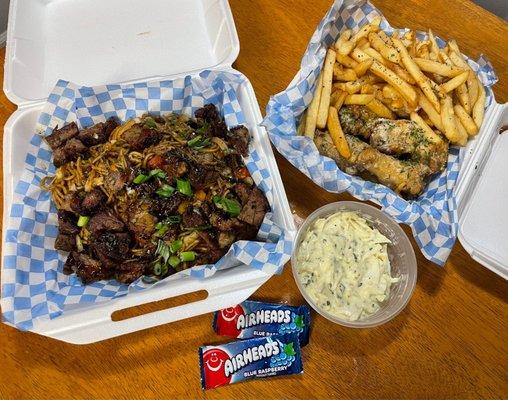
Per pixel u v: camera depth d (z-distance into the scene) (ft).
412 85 1.32
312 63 1.30
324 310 1.18
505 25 1.52
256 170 1.25
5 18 1.75
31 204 1.22
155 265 1.23
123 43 1.51
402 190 1.28
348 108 1.36
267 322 1.23
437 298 1.29
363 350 1.24
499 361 1.25
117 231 1.22
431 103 1.30
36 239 1.20
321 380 1.21
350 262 1.20
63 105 1.29
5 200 1.20
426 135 1.29
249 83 1.33
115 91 1.30
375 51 1.35
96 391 1.18
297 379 1.21
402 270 1.26
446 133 1.28
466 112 1.31
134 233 1.23
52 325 1.09
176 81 1.31
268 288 1.28
